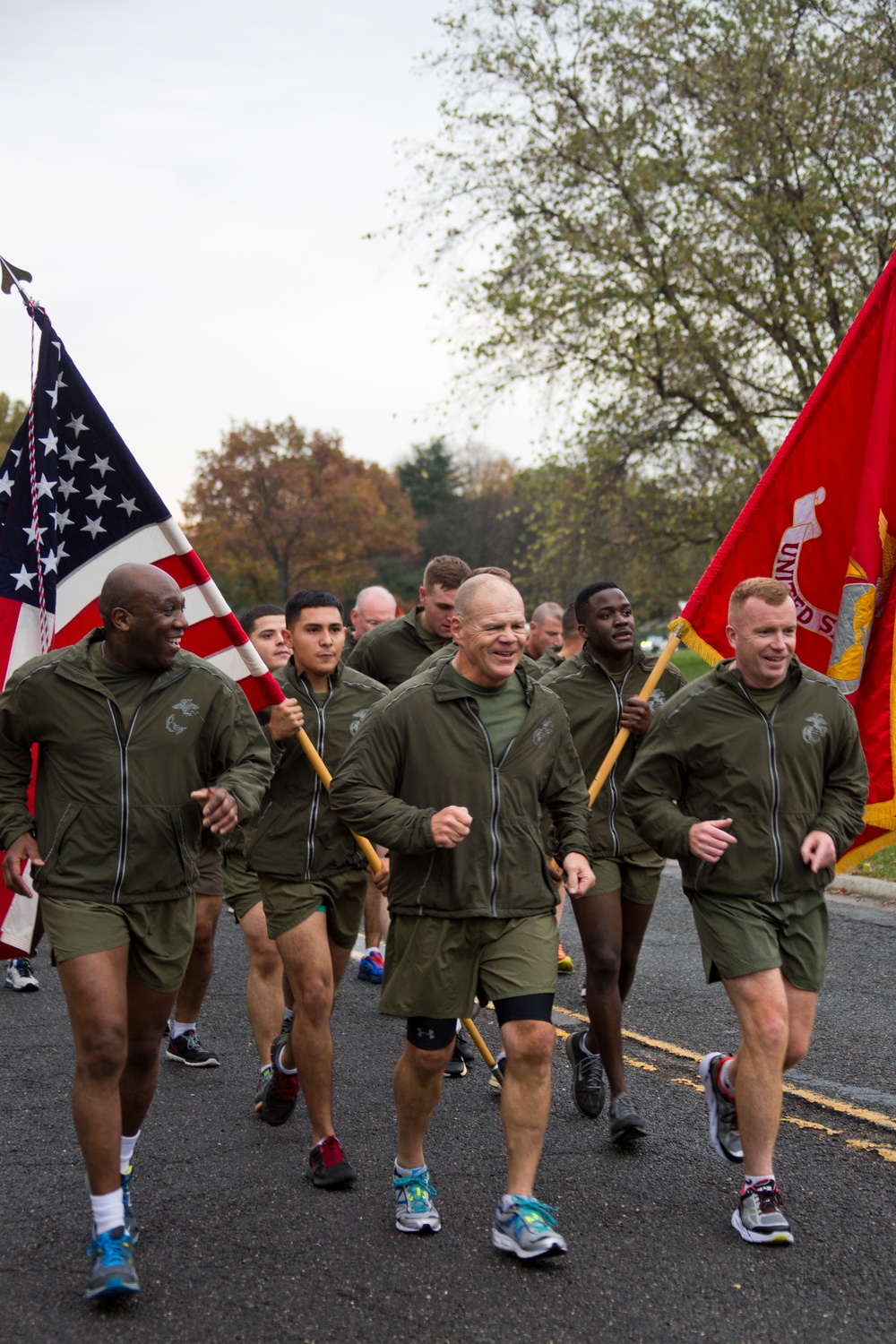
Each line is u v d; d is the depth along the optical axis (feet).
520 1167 11.87
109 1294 10.77
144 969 12.07
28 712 11.93
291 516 205.36
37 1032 19.94
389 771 12.42
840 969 22.79
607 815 15.90
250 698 15.52
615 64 56.34
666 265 57.52
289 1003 17.67
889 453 15.70
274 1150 14.88
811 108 53.26
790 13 53.42
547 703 12.80
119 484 14.98
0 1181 13.91
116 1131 11.30
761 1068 12.24
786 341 56.59
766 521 16.15
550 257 59.62
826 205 52.54
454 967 12.23
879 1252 11.85
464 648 12.51
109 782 11.79
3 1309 10.89
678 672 17.13
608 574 66.08
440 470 259.39
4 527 15.31
